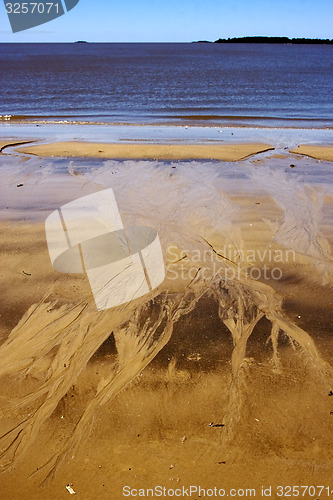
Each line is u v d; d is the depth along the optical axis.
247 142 17.33
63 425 4.91
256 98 30.73
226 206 10.60
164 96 31.53
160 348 6.04
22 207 10.57
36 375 5.61
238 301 7.03
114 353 5.95
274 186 12.05
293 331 6.36
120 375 5.59
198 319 6.61
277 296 7.17
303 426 4.88
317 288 7.39
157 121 22.34
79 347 6.07
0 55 103.75
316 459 4.49
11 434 4.82
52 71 53.75
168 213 10.21
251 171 13.44
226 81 41.56
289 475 4.33
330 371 5.64
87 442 4.71
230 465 4.43
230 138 18.22
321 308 6.87
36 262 8.09
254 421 4.94
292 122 22.14
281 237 9.06
